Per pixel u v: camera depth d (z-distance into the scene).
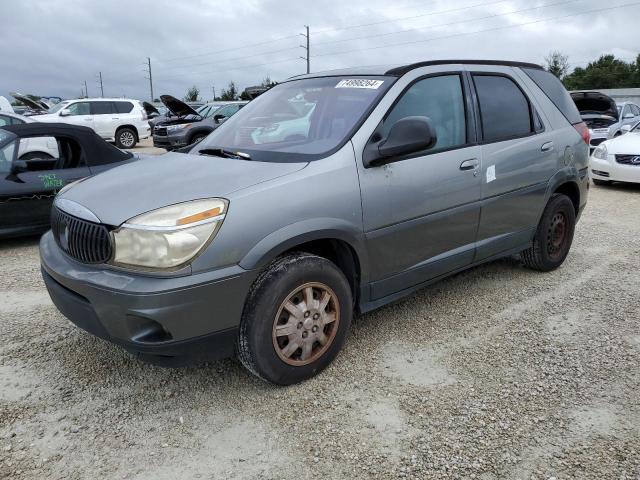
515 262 5.21
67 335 3.70
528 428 2.66
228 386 3.06
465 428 2.67
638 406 2.84
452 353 3.42
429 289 4.51
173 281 2.51
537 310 4.08
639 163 9.23
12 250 6.07
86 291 2.65
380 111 3.35
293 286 2.85
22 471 2.38
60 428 2.69
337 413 2.80
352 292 3.31
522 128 4.33
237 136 3.72
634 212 7.71
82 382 3.11
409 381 3.10
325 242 3.23
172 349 2.59
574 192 4.98
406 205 3.35
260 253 2.70
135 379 3.14
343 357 3.37
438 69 3.79
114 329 2.62
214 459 2.47
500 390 2.99
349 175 3.08
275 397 2.95
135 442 2.59
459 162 3.68
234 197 2.70
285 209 2.80
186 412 2.82
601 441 2.56
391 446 2.54
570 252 5.61
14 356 3.41
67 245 2.88
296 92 3.88
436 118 3.65
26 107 28.17
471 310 4.08
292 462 2.44
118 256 2.60
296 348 2.96
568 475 2.34
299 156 3.14
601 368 3.22
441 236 3.65
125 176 3.18
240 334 2.80
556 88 4.93
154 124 20.36
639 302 4.21
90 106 19.61
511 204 4.19
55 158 6.46
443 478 2.33
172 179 2.96
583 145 4.95
